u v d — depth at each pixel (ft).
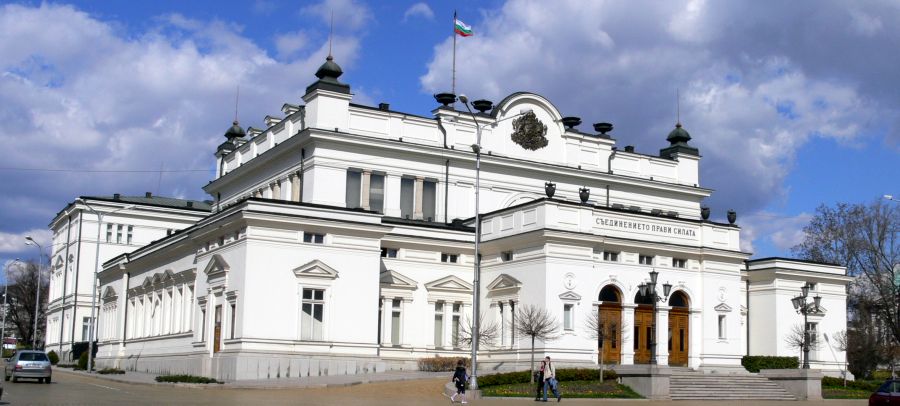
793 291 237.04
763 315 236.84
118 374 213.66
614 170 247.29
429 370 189.37
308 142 210.38
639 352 195.31
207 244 197.36
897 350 288.30
